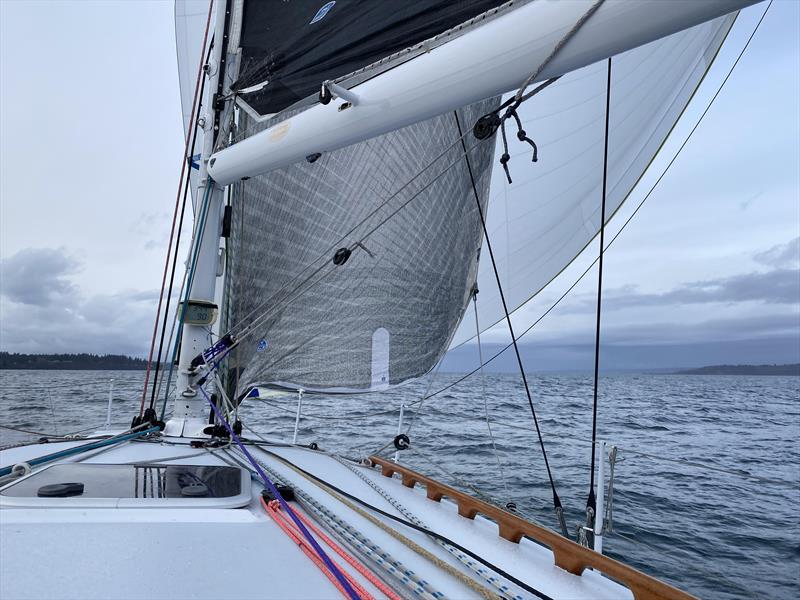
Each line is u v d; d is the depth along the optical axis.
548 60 1.17
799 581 4.19
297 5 2.28
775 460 10.42
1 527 1.33
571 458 8.05
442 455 7.88
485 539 1.67
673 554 4.68
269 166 2.23
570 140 3.45
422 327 3.57
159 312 3.46
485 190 3.56
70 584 1.07
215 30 3.14
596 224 3.45
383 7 1.81
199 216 3.07
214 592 1.08
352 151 3.23
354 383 3.47
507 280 3.80
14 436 6.66
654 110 3.17
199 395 3.10
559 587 1.34
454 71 1.34
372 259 3.37
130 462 2.19
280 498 1.62
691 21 1.01
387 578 1.25
